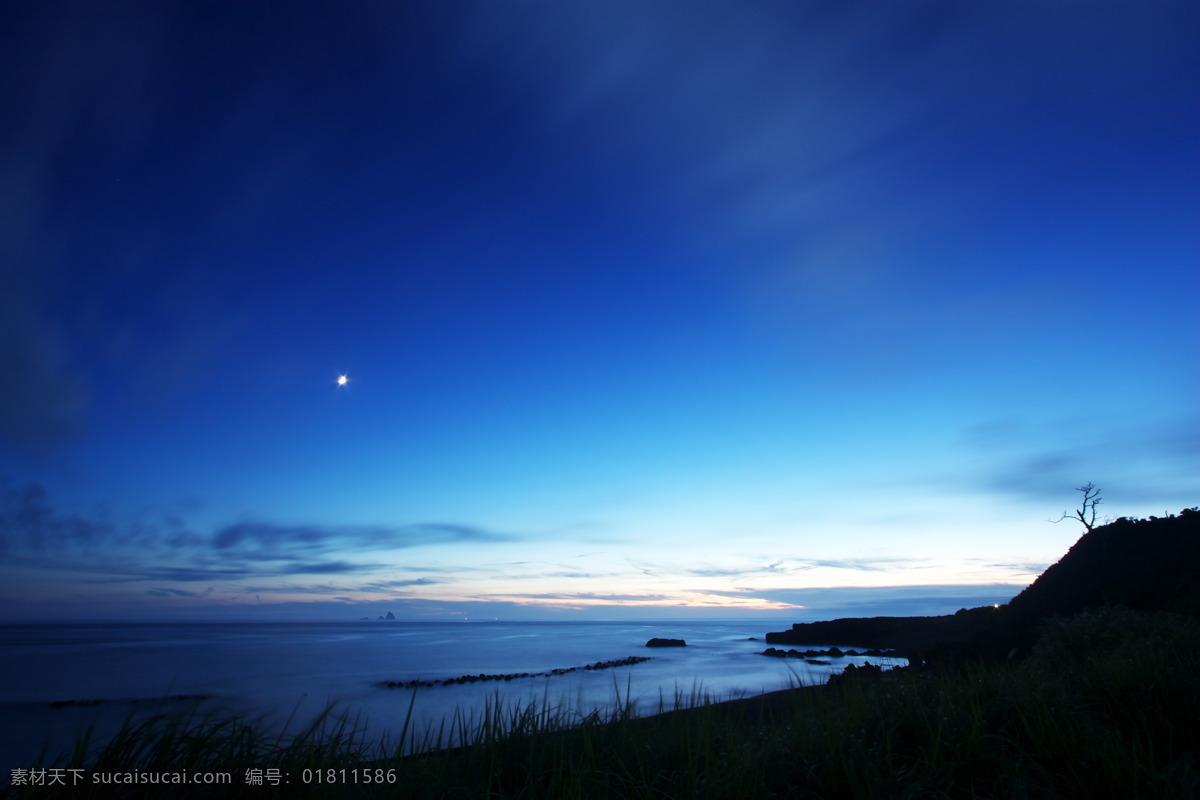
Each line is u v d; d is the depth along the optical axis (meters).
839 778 4.46
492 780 4.70
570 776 4.37
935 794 4.26
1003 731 5.09
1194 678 6.05
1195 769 4.66
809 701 6.02
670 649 78.88
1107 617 9.52
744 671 40.66
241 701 26.67
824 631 77.38
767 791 4.28
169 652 77.00
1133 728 5.04
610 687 30.17
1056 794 4.17
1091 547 27.55
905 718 5.43
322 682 39.47
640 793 4.31
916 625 66.94
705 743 4.77
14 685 39.91
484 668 52.38
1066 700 5.46
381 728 12.52
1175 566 23.00
